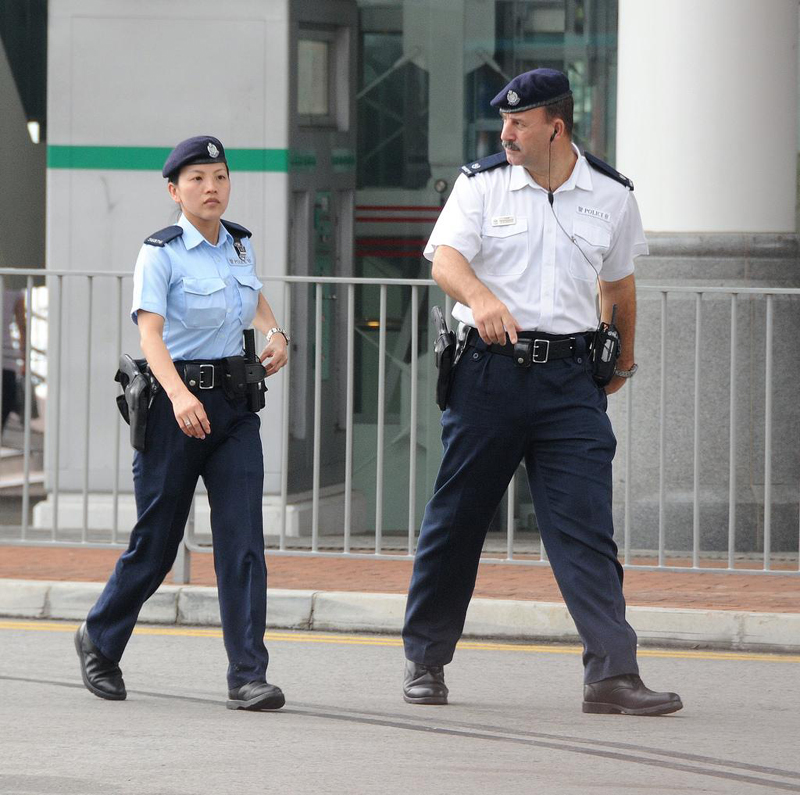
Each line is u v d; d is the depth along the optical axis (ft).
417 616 54.13
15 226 99.30
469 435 51.62
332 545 79.10
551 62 93.56
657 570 71.31
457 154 94.12
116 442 73.87
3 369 91.04
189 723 50.55
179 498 52.44
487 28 93.66
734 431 71.51
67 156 90.02
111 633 53.83
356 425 86.53
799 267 83.97
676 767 45.52
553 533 52.01
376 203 94.43
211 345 51.90
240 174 89.25
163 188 89.76
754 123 83.35
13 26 98.22
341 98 93.20
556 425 51.29
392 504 87.15
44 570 76.18
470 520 52.65
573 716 52.29
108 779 43.47
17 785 42.88
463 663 61.98
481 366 51.16
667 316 79.71
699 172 83.35
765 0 83.20
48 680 57.77
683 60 83.35
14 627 68.44
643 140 84.28
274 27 89.10
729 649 65.46
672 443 82.64
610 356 51.60
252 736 48.67
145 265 51.39
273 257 89.25
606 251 51.67
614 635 52.01
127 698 54.70
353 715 52.13
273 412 83.92
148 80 89.71
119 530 87.40
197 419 49.93
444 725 50.65
